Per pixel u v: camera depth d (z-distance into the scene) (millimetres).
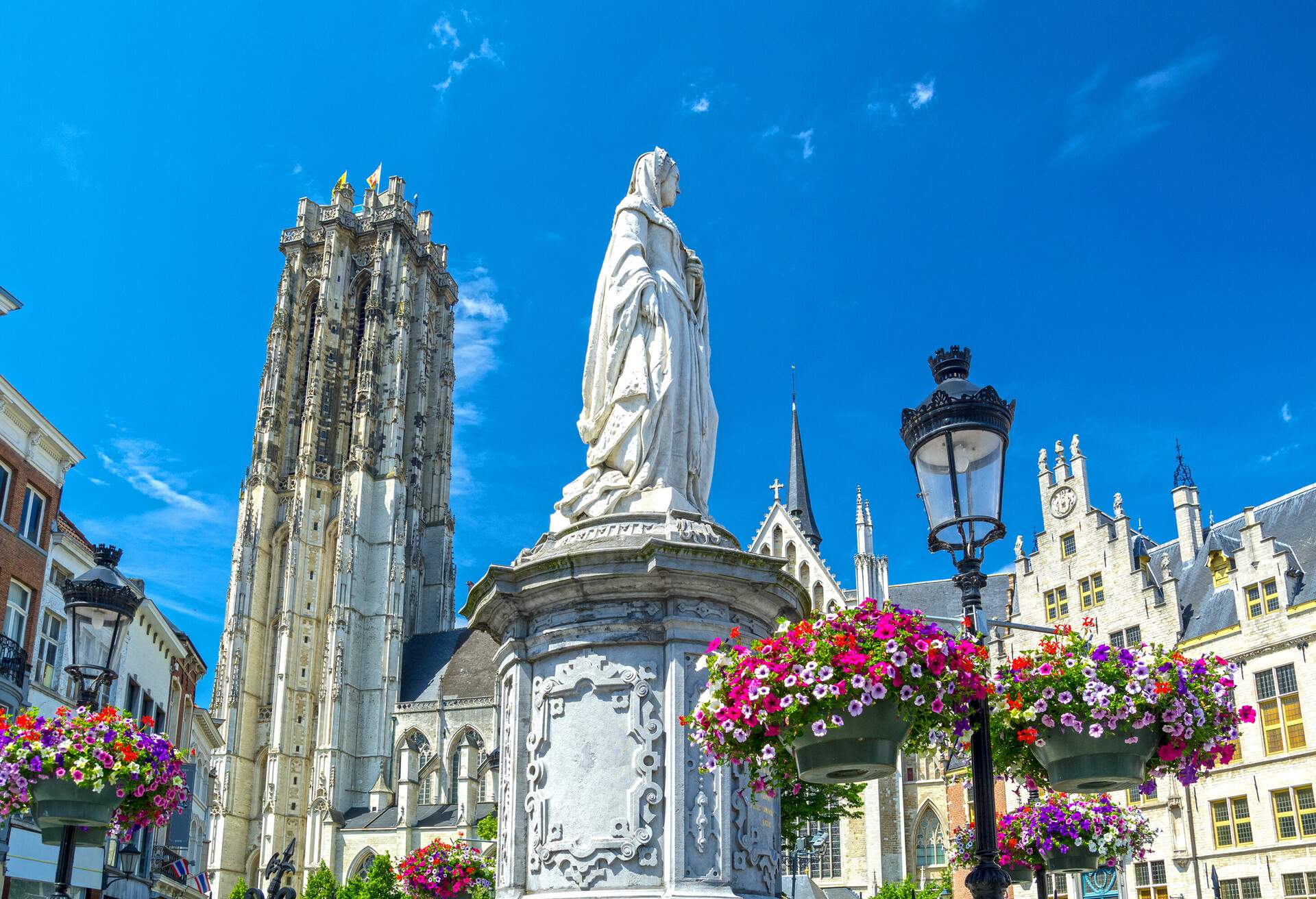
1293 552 39562
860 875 76375
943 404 8180
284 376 119562
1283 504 42094
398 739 102000
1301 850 35531
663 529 9438
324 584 109875
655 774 8469
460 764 100125
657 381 10352
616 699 8727
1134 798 41312
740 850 8523
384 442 114188
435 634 114375
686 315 10836
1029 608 49719
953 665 7184
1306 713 36469
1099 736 8062
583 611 9016
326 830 94812
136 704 39312
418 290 126125
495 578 9312
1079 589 47625
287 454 117000
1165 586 43594
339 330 120625
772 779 8180
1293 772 36312
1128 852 15797
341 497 109938
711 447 10828
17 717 10844
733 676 7469
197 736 59250
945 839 74312
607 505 9969
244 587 109250
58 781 10578
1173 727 8359
